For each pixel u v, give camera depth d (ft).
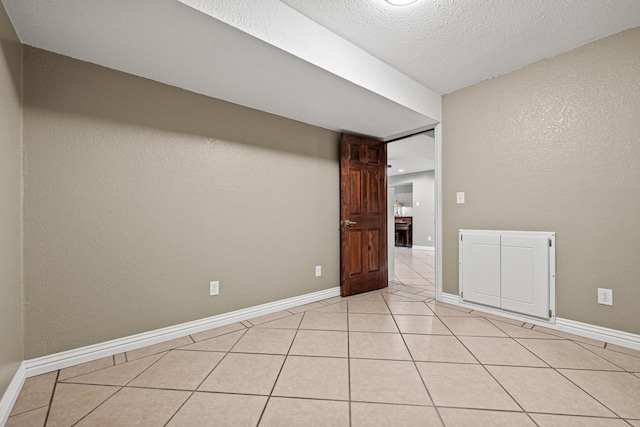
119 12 4.26
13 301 4.48
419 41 6.46
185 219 6.82
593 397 4.29
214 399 4.32
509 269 7.71
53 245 5.22
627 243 5.95
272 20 5.12
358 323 7.49
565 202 6.79
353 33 6.16
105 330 5.73
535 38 6.31
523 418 3.85
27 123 4.99
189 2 4.17
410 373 5.01
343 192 10.02
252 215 8.03
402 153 17.93
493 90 8.07
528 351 5.81
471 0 5.15
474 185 8.50
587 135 6.45
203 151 7.14
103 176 5.74
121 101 5.98
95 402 4.25
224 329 7.14
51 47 5.13
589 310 6.44
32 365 4.98
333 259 10.16
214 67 5.87
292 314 8.26
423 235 26.48
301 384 4.70
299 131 9.19
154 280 6.36
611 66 6.14
